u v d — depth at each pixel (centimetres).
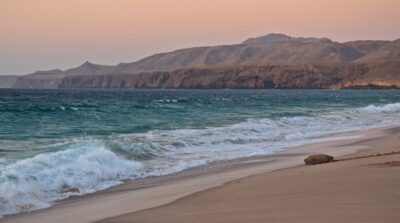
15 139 2233
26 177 1247
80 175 1389
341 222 717
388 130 2986
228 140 2366
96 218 956
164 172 1568
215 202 999
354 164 1388
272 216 803
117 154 1784
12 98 8419
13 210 1072
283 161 1781
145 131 2652
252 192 1071
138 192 1246
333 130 3036
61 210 1066
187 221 832
